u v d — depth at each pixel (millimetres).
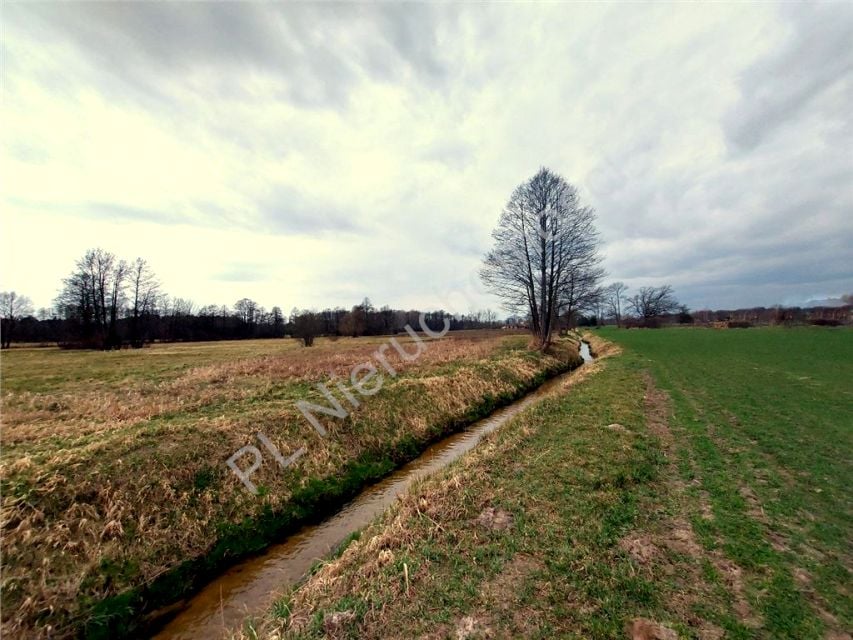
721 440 8977
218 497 7695
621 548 5027
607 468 7461
